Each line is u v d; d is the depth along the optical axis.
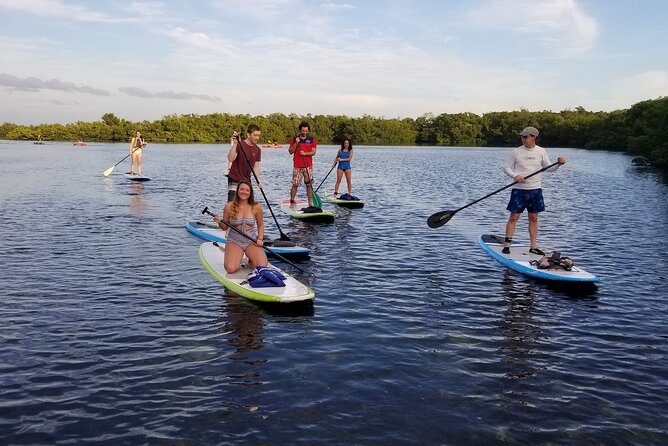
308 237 10.87
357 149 82.56
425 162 43.88
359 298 6.99
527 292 7.36
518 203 8.79
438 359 5.18
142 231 11.09
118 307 6.43
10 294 6.84
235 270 7.48
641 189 22.48
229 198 9.77
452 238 11.01
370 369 4.92
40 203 15.05
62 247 9.51
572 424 4.07
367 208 15.44
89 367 4.86
